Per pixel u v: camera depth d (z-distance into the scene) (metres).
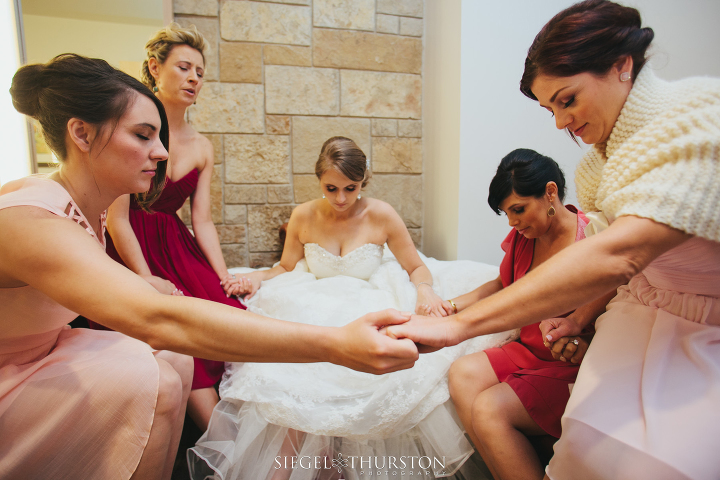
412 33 2.58
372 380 1.07
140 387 0.78
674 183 0.59
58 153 0.77
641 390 0.69
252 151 2.41
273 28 2.37
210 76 2.32
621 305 0.89
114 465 0.78
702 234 0.59
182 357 0.98
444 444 1.07
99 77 0.72
